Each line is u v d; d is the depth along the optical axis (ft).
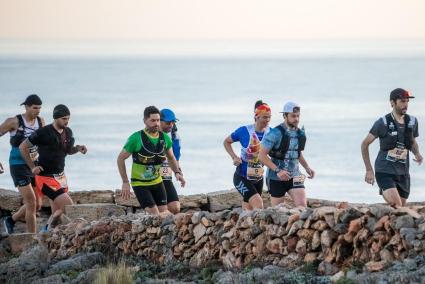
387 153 62.34
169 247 60.90
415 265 44.83
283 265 51.93
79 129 331.98
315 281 47.24
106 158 235.81
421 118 360.07
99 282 53.72
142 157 65.92
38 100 72.84
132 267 58.95
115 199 84.38
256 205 66.13
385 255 47.03
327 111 420.36
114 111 432.25
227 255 55.93
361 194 170.50
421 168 199.11
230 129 334.03
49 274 60.08
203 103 511.81
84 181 196.95
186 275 56.80
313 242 50.60
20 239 72.64
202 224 58.80
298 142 62.69
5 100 546.26
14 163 74.18
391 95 62.13
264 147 62.39
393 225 47.19
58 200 71.67
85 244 66.23
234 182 67.67
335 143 271.08
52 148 70.79
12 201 84.38
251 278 49.98
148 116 65.46
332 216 50.19
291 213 53.47
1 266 61.72
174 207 69.87
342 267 48.65
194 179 199.11
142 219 63.31
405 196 63.26
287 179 61.26
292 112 61.87
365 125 339.36
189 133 317.22
